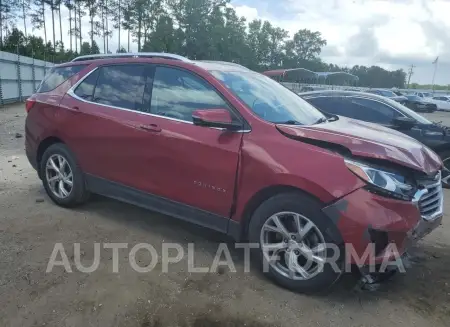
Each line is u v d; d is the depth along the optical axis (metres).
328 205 2.86
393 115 7.06
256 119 3.31
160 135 3.71
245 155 3.22
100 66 4.45
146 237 4.06
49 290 3.05
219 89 3.53
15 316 2.73
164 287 3.16
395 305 3.08
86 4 66.25
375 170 2.85
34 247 3.73
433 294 3.25
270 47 91.69
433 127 7.01
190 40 72.50
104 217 4.53
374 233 2.78
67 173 4.65
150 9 71.19
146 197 3.95
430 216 3.13
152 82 3.96
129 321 2.74
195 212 3.62
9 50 46.88
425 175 3.00
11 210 4.64
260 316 2.87
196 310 2.90
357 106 7.31
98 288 3.10
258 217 3.24
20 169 6.71
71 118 4.45
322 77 45.69
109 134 4.11
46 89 4.92
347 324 2.83
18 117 14.98
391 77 97.12
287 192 3.08
